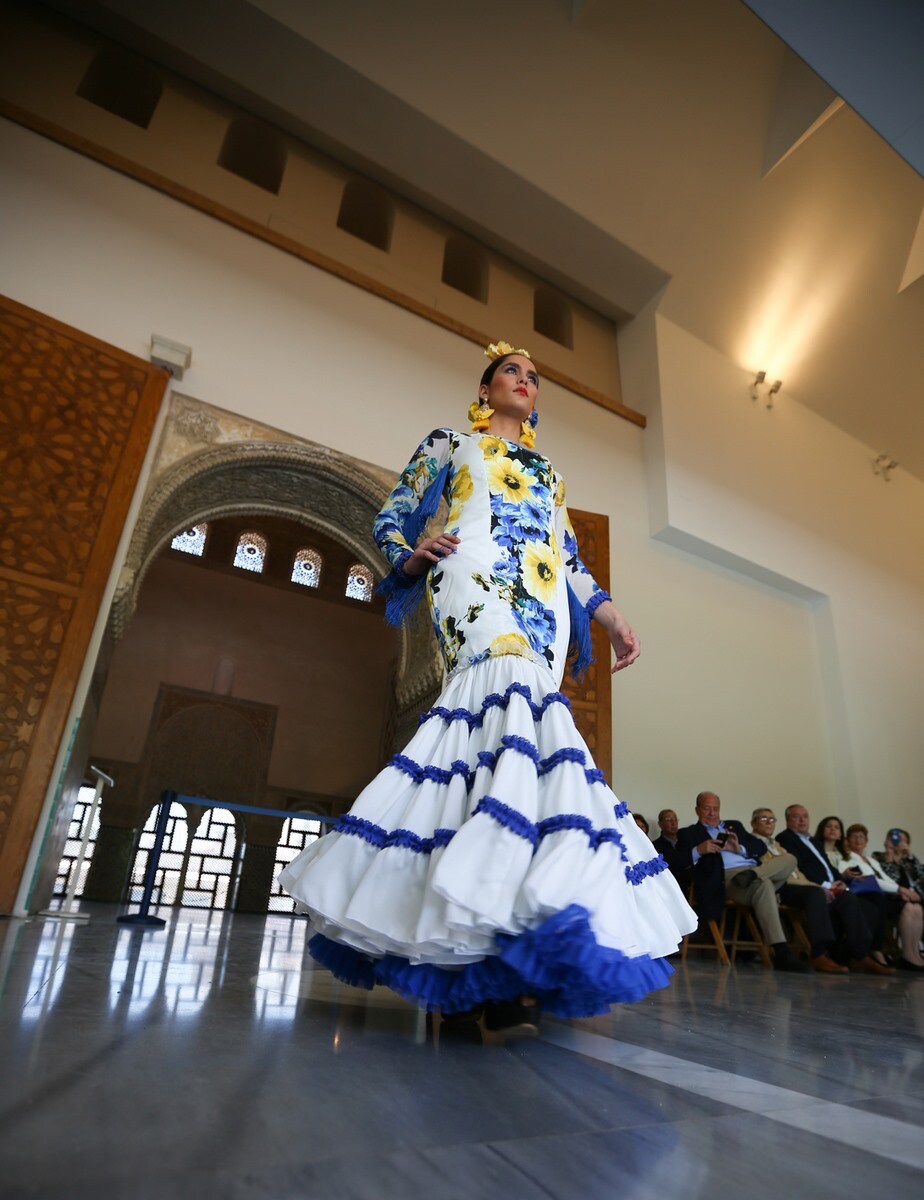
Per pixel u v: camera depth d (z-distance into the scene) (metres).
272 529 12.35
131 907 7.38
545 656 1.38
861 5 2.13
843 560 8.68
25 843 3.66
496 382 1.76
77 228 5.46
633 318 8.89
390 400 6.35
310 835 10.84
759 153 7.62
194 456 5.21
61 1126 0.53
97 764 9.98
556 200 7.85
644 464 7.88
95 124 6.39
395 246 7.75
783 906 4.91
